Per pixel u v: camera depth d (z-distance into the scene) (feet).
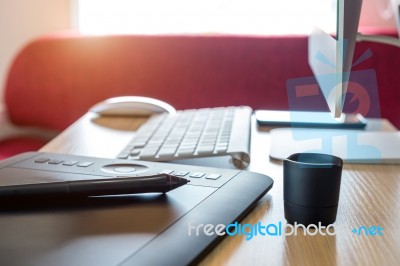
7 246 1.21
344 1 1.72
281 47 5.41
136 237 1.26
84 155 2.33
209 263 1.24
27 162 1.99
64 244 1.22
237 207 1.52
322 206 1.47
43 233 1.29
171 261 1.15
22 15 7.10
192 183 1.72
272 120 3.09
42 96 5.97
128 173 1.85
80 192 1.51
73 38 5.89
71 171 1.87
